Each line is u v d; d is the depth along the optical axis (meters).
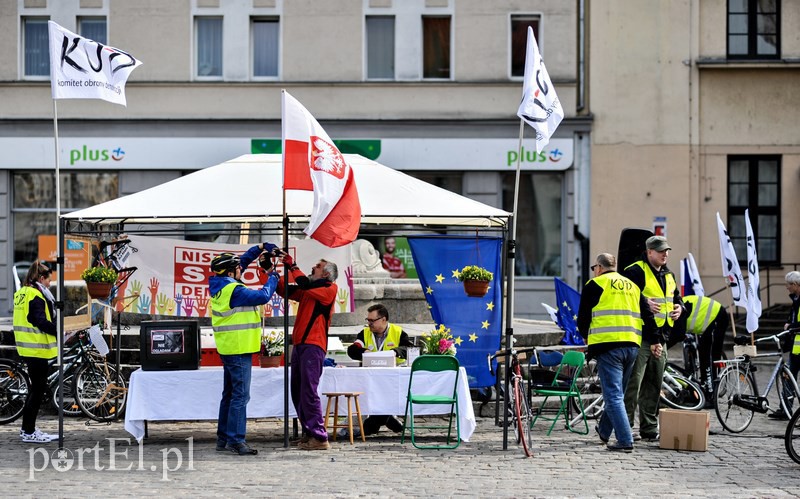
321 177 10.05
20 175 25.73
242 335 10.09
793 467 9.58
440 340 11.23
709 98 25.64
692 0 25.53
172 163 25.52
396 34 25.64
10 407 12.45
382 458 9.95
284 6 25.61
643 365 10.85
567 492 8.41
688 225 25.59
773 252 25.86
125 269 12.44
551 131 10.65
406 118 25.45
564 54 25.48
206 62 25.81
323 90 25.59
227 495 8.26
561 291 14.93
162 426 12.09
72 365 12.74
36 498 8.13
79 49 10.55
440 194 11.55
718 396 11.78
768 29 25.83
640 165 25.53
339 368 10.82
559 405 13.23
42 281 11.05
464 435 10.62
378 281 17.36
